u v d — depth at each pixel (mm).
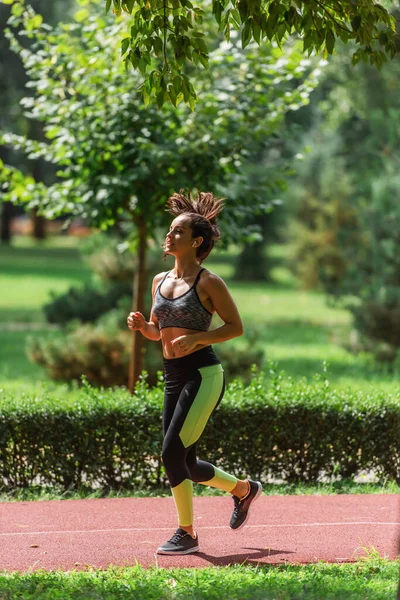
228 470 13383
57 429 13023
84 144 15875
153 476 13156
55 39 16359
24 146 16984
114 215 16844
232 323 8805
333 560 9102
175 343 8555
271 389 13719
